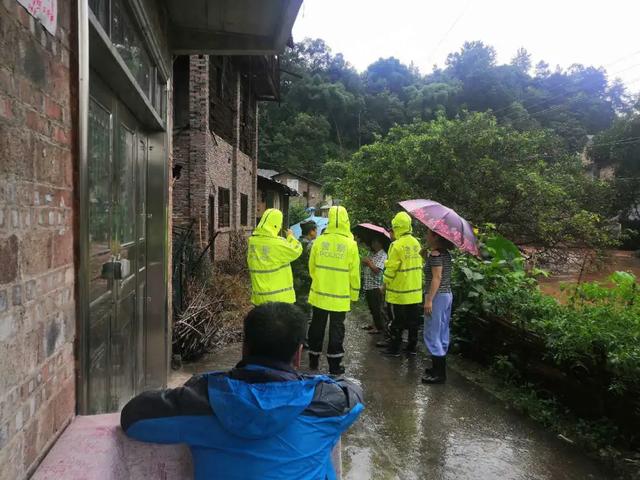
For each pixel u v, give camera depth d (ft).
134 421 5.03
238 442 4.85
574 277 42.55
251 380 4.99
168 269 14.33
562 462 11.29
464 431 12.88
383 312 24.52
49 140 5.43
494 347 17.89
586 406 13.21
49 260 5.45
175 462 5.77
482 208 38.70
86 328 6.51
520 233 40.19
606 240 39.73
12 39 4.48
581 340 12.69
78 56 6.18
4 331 4.33
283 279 16.62
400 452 11.69
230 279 30.89
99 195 8.61
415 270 19.33
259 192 76.59
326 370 18.17
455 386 16.31
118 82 9.21
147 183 13.69
